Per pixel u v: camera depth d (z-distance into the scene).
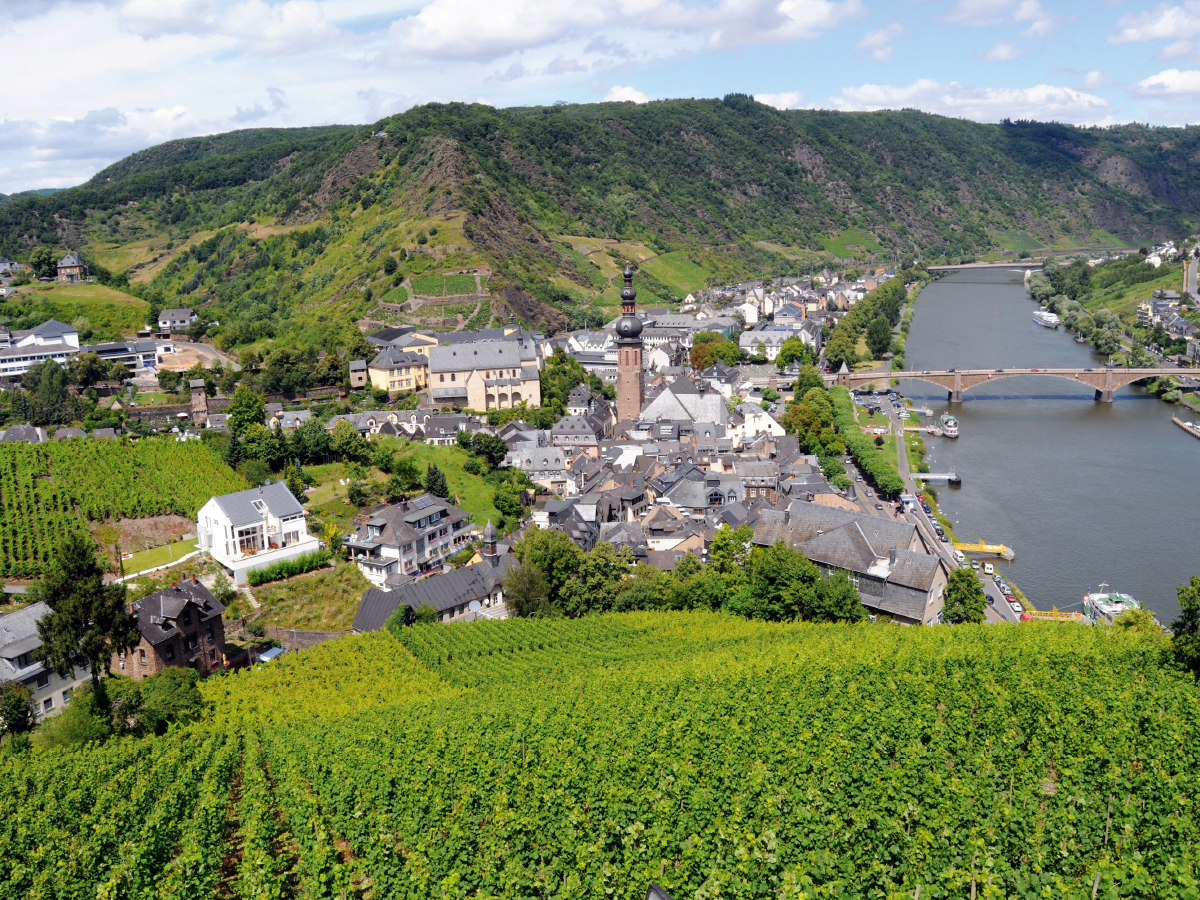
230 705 120.00
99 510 170.00
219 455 197.50
